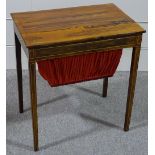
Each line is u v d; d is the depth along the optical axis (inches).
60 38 85.2
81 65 97.3
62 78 97.7
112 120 105.4
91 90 115.6
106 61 99.3
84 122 104.6
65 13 95.4
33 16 93.8
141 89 116.2
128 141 99.4
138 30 88.9
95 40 86.5
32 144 98.1
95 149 97.0
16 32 93.7
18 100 110.7
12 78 118.3
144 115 107.2
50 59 88.4
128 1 114.4
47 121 104.3
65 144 98.1
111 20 92.9
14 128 102.1
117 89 116.0
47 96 112.7
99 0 114.3
